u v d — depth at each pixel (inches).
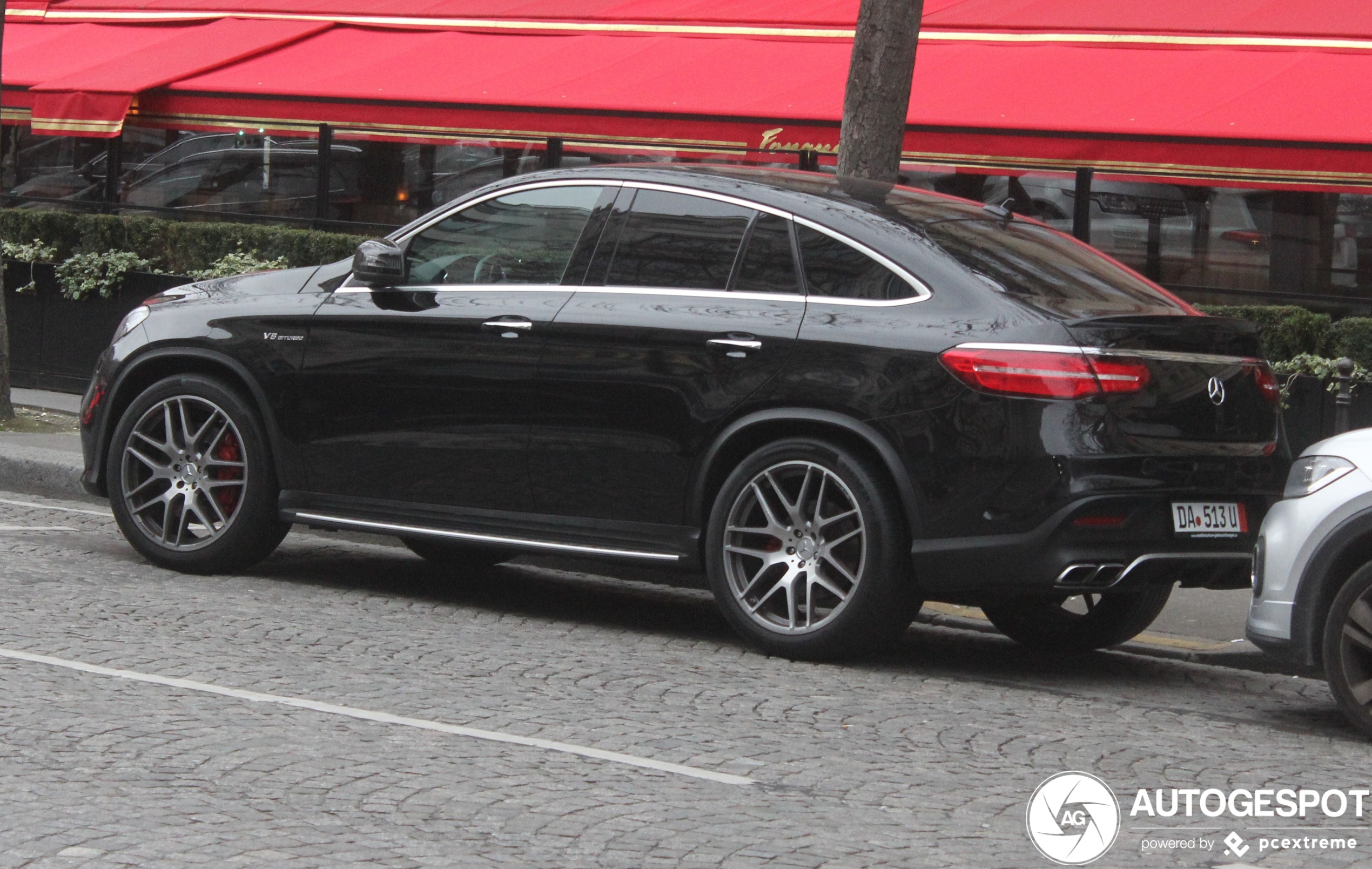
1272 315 453.4
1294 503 256.2
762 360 281.1
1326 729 262.1
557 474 299.6
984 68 534.9
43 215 629.3
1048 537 260.8
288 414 325.1
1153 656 319.0
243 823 187.2
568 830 189.9
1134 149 468.4
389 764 212.5
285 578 342.0
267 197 633.6
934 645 314.7
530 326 301.3
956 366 266.1
